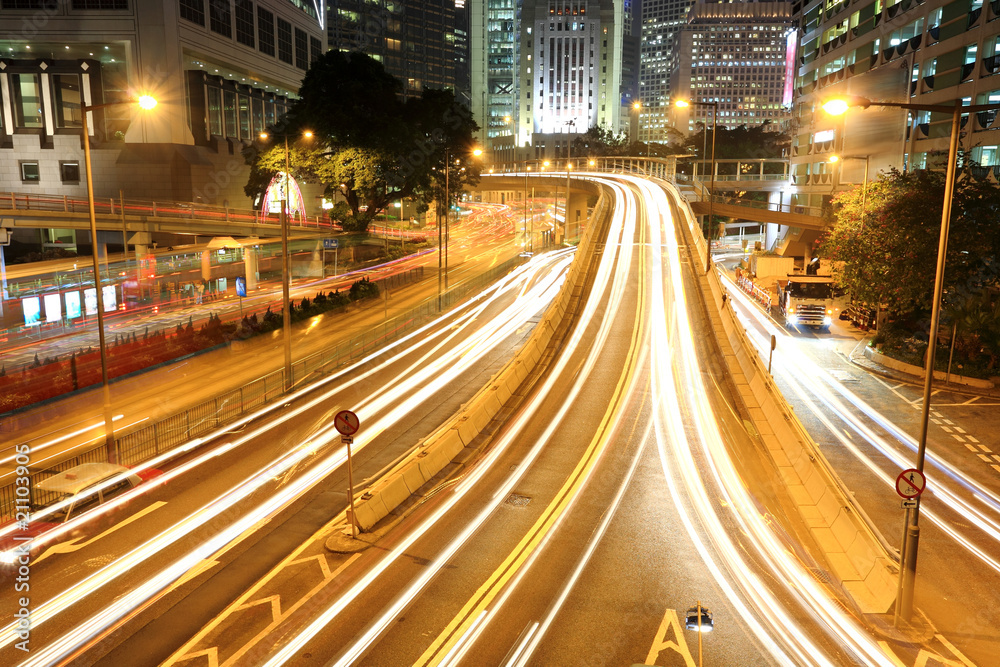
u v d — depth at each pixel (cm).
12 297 4525
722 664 1230
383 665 1216
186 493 2011
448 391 3070
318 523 1820
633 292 4609
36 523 1806
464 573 1548
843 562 1627
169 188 7225
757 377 2836
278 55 9531
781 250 8762
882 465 2348
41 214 5700
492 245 10000
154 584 1510
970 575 1628
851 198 4647
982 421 2786
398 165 6919
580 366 3266
